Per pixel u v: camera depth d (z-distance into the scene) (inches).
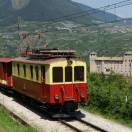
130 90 1156.5
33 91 936.9
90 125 743.7
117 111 860.6
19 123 738.8
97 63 5418.3
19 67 1067.9
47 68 836.0
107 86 1125.7
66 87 845.8
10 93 1293.1
